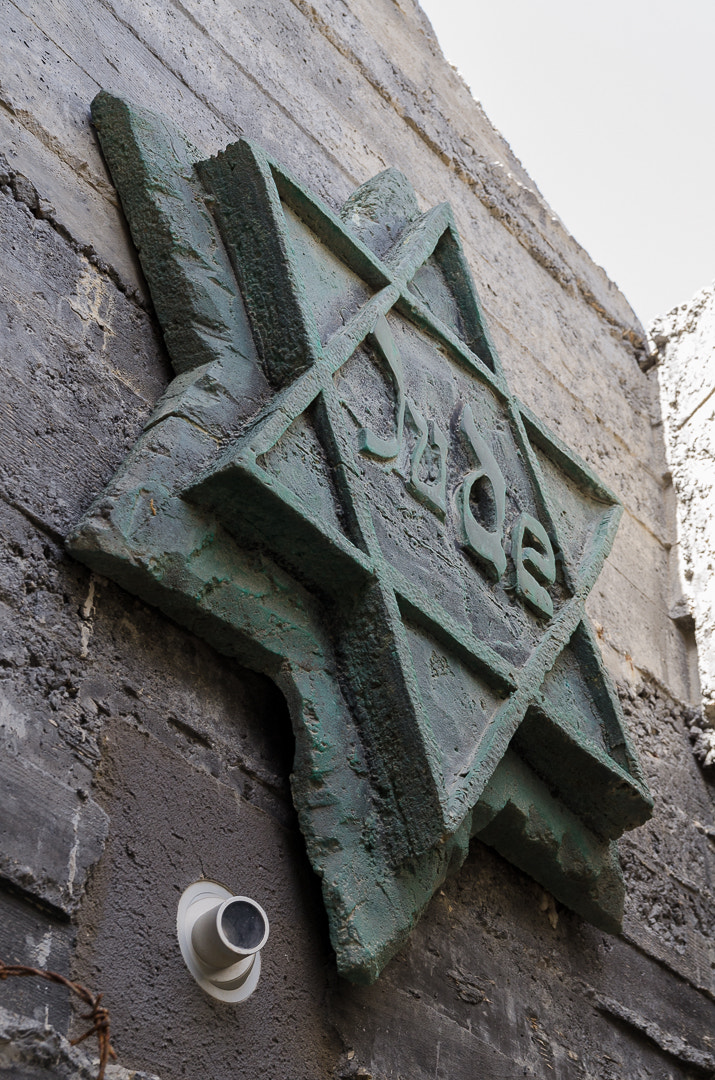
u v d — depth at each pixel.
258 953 2.64
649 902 4.42
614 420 6.16
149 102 3.76
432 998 3.12
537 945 3.67
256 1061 2.52
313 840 2.78
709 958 4.52
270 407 2.99
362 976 2.67
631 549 5.74
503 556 3.59
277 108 4.51
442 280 4.11
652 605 5.68
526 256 6.10
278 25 4.81
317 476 3.01
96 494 2.79
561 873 3.63
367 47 5.41
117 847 2.46
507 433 3.96
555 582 3.82
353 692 2.95
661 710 5.24
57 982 2.07
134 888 2.45
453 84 6.09
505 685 3.29
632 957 4.12
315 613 3.00
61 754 2.44
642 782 3.64
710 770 5.25
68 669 2.55
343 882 2.73
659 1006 4.09
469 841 3.42
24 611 2.52
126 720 2.63
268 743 2.96
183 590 2.72
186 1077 2.36
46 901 2.25
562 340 6.04
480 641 3.28
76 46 3.55
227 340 3.13
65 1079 2.04
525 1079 3.27
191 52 4.16
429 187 5.42
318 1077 2.65
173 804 2.63
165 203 3.27
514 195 6.19
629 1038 3.86
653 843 4.65
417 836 2.80
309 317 3.19
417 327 3.77
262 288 3.24
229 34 4.44
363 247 3.62
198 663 2.88
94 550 2.60
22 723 2.40
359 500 3.04
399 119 5.43
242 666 2.96
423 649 3.11
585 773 3.59
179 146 3.43
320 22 5.13
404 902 2.78
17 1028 2.02
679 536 6.04
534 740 3.48
